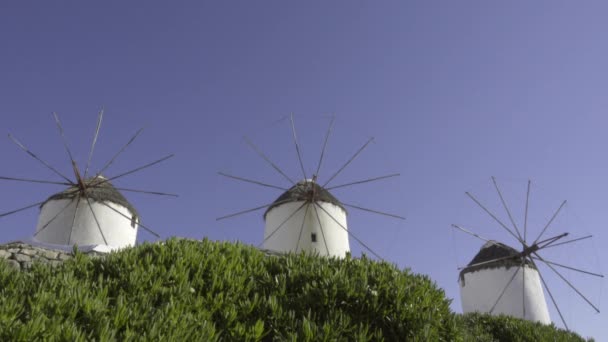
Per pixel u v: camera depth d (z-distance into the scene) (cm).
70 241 1614
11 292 502
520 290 2192
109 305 536
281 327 556
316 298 611
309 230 1855
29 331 397
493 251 2381
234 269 686
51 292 508
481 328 1143
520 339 1105
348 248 1927
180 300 566
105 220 1703
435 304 658
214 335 508
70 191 1712
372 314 607
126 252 701
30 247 942
